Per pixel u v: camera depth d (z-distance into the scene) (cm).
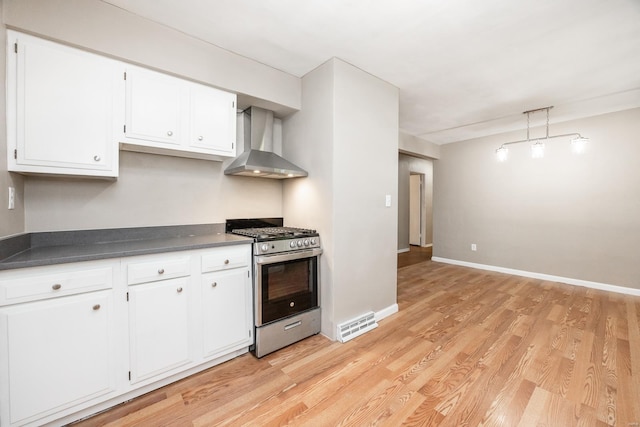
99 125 163
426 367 190
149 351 160
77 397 138
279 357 203
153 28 178
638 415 145
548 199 406
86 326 140
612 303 310
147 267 158
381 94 264
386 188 274
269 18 176
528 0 159
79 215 184
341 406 153
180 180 227
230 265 193
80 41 154
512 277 423
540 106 332
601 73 250
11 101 140
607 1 159
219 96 212
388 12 170
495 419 143
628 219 343
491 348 214
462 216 505
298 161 263
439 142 520
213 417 145
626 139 343
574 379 176
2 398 121
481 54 219
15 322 122
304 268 230
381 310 273
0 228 135
